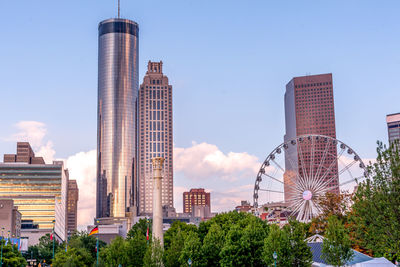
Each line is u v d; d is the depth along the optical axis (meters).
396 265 100.69
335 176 197.00
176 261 132.00
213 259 126.38
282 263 106.56
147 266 120.88
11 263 153.88
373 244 87.12
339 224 103.69
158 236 126.31
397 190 81.19
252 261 120.44
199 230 172.62
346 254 101.19
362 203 86.06
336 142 199.12
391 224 81.75
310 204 193.88
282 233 109.19
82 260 184.25
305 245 109.19
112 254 142.50
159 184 128.75
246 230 126.19
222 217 173.38
